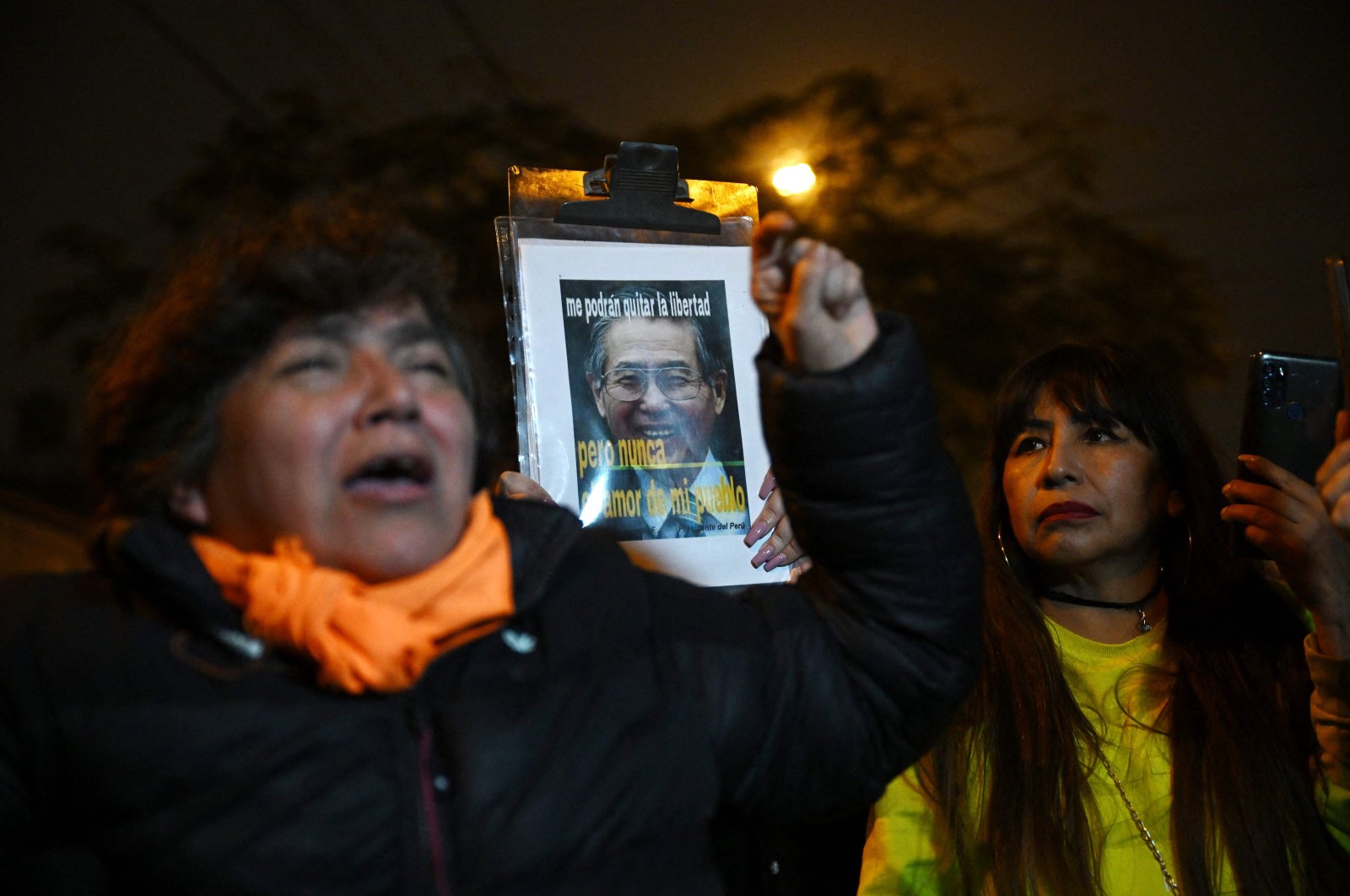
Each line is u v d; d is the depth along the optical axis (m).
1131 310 8.24
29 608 1.34
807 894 2.57
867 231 8.21
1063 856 2.17
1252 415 2.21
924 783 2.32
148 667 1.27
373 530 1.32
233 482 1.36
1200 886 2.12
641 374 2.10
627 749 1.34
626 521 2.05
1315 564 2.11
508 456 2.22
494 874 1.24
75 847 1.29
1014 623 2.42
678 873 1.34
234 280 1.38
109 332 1.57
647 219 2.17
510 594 1.36
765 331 2.18
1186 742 2.23
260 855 1.21
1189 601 2.44
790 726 1.46
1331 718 2.14
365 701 1.28
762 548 2.11
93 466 1.45
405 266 1.44
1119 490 2.42
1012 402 2.57
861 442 1.36
